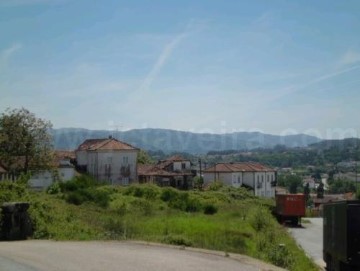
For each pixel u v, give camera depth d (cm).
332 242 2342
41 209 2553
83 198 4597
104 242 2208
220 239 2508
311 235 4700
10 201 2473
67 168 8306
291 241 3534
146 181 9731
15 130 6906
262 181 11469
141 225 3020
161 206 5097
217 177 10831
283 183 15475
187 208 5112
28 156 7019
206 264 1678
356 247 2020
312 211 8150
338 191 13575
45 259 1595
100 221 2919
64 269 1430
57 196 4781
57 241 2191
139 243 2200
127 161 9212
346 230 2031
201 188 9788
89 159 9119
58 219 2569
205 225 3209
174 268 1552
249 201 7262
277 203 6306
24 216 2272
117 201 4841
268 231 3622
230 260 1825
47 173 7750
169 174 9812
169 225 3086
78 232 2433
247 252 2234
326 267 2603
